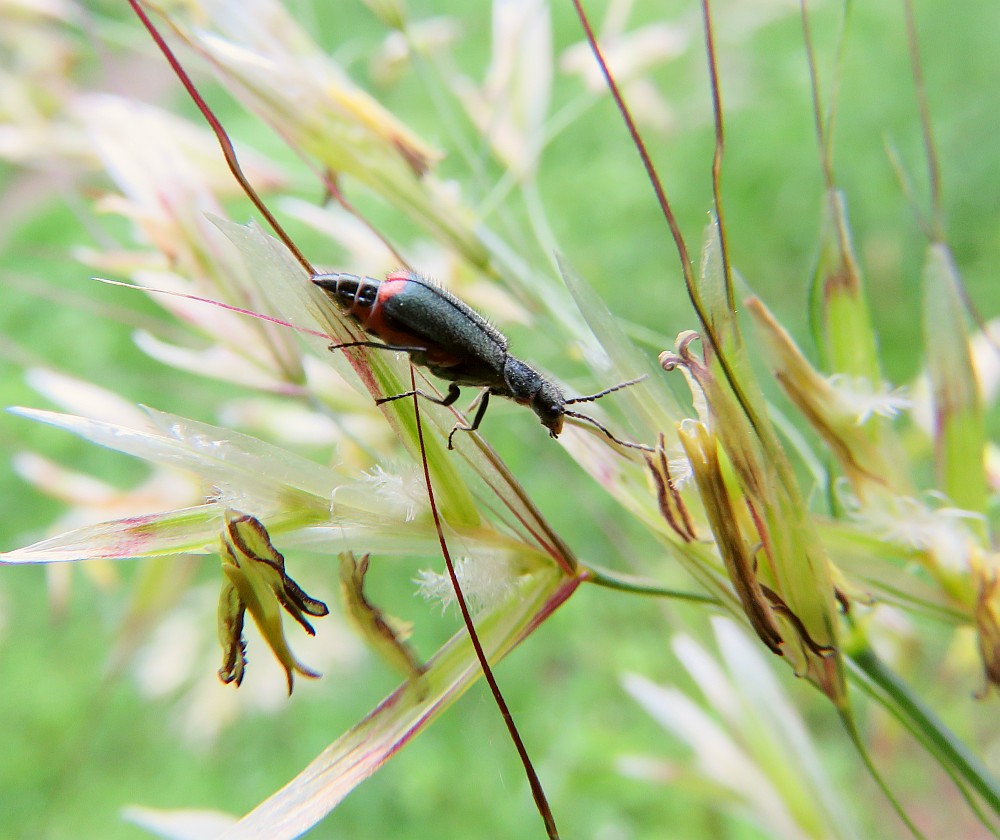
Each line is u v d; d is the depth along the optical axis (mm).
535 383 61
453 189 71
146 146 68
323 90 67
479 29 195
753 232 166
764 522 55
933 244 63
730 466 55
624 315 160
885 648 72
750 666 74
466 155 75
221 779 142
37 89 77
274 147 174
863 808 114
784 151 169
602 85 80
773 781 73
